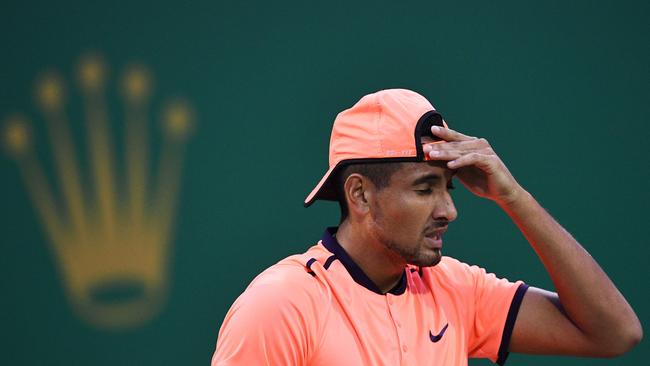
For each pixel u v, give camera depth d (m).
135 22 15.14
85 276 15.01
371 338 7.02
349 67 15.58
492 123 15.99
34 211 14.96
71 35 15.00
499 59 16.02
